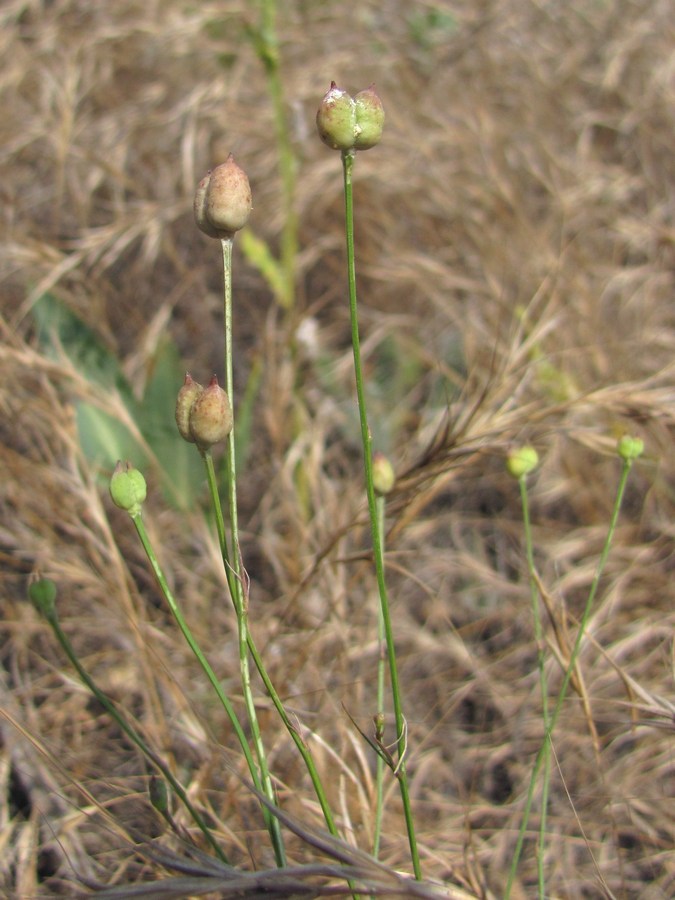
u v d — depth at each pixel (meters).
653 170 0.45
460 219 0.40
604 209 0.43
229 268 0.19
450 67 0.47
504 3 0.50
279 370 0.37
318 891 0.17
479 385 0.34
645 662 0.29
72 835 0.24
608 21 0.50
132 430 0.30
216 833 0.24
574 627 0.30
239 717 0.27
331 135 0.18
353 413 0.36
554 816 0.26
